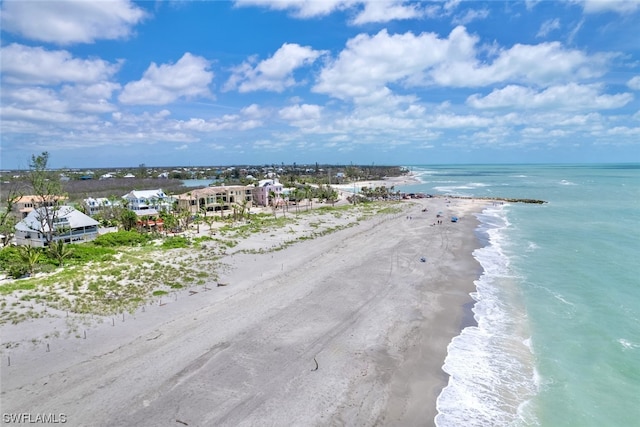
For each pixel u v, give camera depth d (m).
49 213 55.69
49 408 19.59
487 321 30.89
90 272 40.12
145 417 19.16
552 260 48.19
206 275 41.22
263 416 19.47
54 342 25.88
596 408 20.25
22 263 40.94
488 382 22.70
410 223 78.75
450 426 19.12
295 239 60.81
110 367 23.28
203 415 19.41
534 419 19.52
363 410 20.19
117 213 78.56
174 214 80.12
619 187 163.00
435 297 36.19
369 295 36.31
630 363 24.30
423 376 23.33
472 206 109.69
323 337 27.75
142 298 34.09
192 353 25.09
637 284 38.34
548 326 29.64
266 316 31.03
